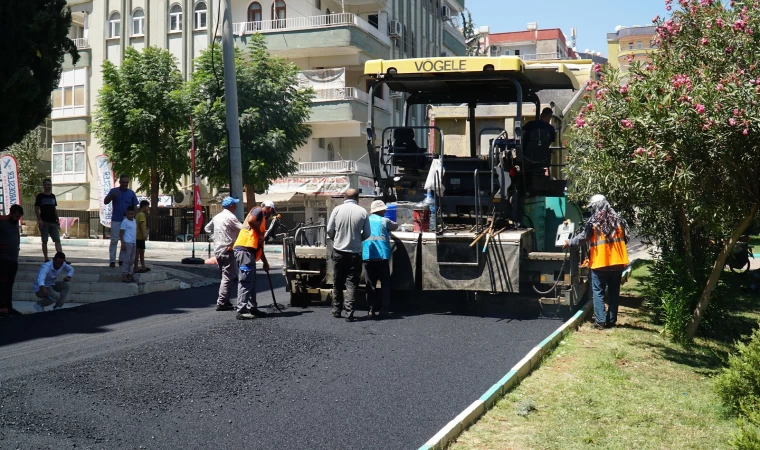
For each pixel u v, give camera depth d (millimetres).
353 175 36750
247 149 31469
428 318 10586
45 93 15570
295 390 7109
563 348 8953
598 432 6137
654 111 8359
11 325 10883
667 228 11492
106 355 8383
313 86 37125
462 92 12078
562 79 11797
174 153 34062
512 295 10805
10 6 14398
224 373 7633
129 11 40938
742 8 9219
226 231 11844
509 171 11078
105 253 24219
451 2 58938
